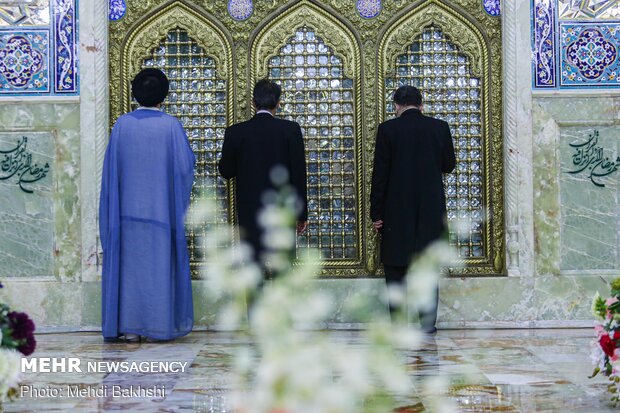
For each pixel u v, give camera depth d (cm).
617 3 931
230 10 947
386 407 220
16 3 923
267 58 947
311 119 946
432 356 707
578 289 914
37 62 923
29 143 918
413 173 848
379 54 944
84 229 911
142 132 820
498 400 521
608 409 493
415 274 207
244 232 838
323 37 946
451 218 940
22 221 914
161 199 815
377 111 941
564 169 923
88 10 920
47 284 908
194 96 948
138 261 809
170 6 948
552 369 638
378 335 201
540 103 923
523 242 918
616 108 923
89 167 914
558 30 928
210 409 502
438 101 948
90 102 917
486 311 916
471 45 946
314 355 201
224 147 856
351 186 941
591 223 921
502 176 938
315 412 196
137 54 945
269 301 203
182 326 824
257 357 700
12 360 465
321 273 934
